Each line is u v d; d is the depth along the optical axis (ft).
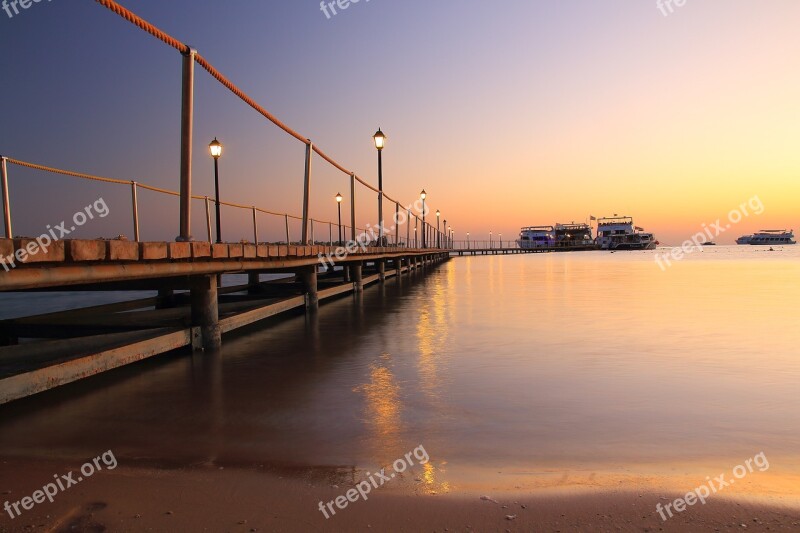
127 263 17.85
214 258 24.12
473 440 12.55
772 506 8.73
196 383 18.58
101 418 14.62
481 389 17.31
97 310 33.09
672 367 20.34
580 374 19.31
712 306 42.52
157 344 21.18
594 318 35.55
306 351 24.56
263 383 18.51
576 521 8.27
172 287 25.02
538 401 15.84
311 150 38.96
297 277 55.21
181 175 21.48
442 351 24.20
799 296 50.78
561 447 12.03
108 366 18.26
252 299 41.34
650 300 47.73
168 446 12.37
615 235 545.85
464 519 8.39
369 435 13.01
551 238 549.95
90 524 8.38
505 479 10.16
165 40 19.70
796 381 18.04
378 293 60.75
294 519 8.50
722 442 12.28
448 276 97.30
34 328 24.44
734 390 16.92
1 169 19.63
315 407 15.51
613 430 13.16
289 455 11.70
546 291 59.72
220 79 23.36
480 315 38.22
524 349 24.39
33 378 15.33
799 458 11.25
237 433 13.29
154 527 8.27
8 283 13.24
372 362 21.90
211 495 9.50
